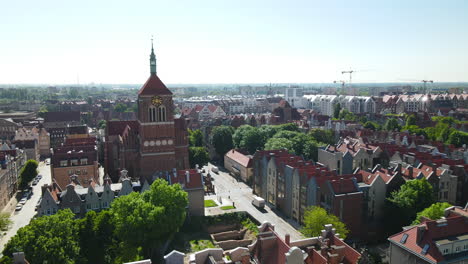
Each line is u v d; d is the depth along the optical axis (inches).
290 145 6815.9
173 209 3705.7
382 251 3914.9
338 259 2490.2
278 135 7554.1
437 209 3435.0
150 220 3457.2
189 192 4520.2
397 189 4256.9
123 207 3501.5
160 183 3843.5
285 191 4840.1
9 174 5787.4
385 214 4175.7
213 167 7317.9
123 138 5472.4
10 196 5826.8
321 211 3614.7
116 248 3513.8
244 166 6476.4
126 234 3440.0
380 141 7475.4
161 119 5236.2
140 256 3624.5
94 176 5826.8
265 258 2551.7
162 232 3585.1
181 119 5664.4
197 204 4579.2
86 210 4153.5
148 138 5211.6
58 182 5693.9
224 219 4586.6
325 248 2541.8
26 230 3016.7
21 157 6993.1
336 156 5713.6
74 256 3159.5
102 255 3462.1
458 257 2760.8
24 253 2790.4
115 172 5949.8
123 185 4315.9
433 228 2847.0
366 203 4101.9
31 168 6112.2
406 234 2992.1
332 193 3924.7
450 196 4522.6
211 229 4512.8
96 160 5915.4
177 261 2363.4
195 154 6722.4
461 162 5019.7
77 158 5787.4
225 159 7578.7
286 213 4847.4
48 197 4025.6
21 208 5339.6
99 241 3508.9
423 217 3105.3
